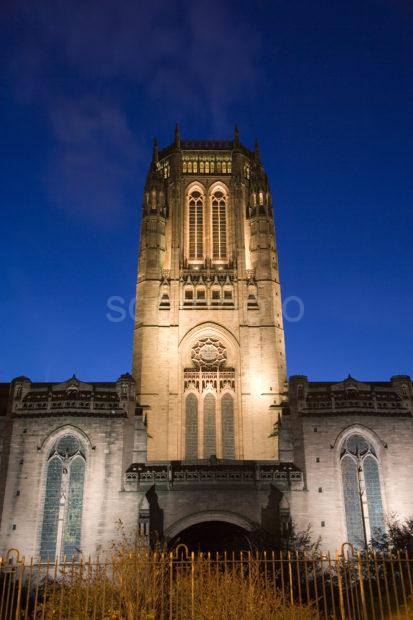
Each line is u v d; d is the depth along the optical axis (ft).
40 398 214.69
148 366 276.21
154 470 205.98
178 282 294.25
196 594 107.14
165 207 321.32
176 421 265.54
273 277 301.43
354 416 214.28
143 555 152.35
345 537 198.59
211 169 334.44
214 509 199.11
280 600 114.62
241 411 268.00
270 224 316.81
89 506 198.70
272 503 200.95
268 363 278.26
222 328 285.64
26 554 192.54
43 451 206.49
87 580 107.76
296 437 214.07
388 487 205.87
